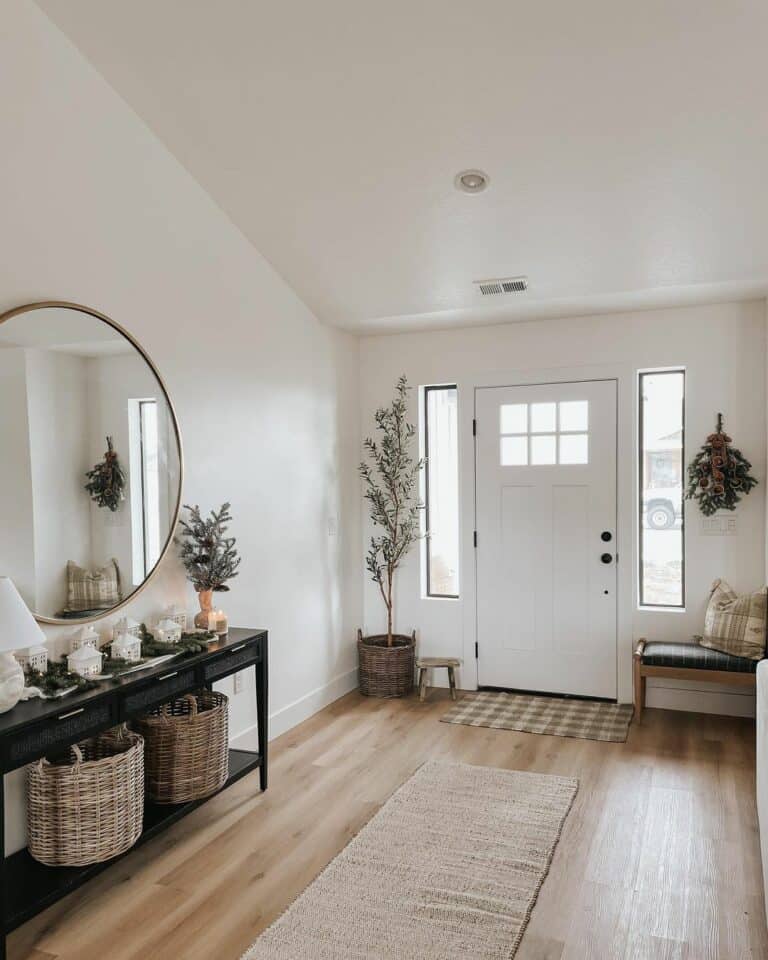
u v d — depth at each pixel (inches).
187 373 138.2
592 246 148.6
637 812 125.4
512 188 134.7
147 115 126.0
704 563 176.7
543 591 192.9
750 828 119.5
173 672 110.3
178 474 133.6
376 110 119.9
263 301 162.4
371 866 108.0
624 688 185.5
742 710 174.4
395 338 205.3
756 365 172.2
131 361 123.4
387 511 206.4
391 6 101.5
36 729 88.0
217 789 121.0
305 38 108.1
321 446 187.2
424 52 108.4
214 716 119.7
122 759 100.2
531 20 101.7
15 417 102.0
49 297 109.0
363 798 132.1
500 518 196.7
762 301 171.2
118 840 99.5
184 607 136.6
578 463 188.4
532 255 153.3
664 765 145.4
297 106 120.6
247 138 128.8
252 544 157.4
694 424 177.2
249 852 113.3
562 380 189.2
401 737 163.0
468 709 182.2
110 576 118.0
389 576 195.9
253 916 97.1
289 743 159.9
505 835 117.0
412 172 133.0
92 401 115.3
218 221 147.6
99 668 103.5
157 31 109.5
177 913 97.8
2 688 87.6
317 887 102.7
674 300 171.9
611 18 100.5
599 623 187.5
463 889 102.0
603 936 92.0
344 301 176.9
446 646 203.2
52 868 96.4
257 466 159.5
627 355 183.0
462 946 90.0
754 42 102.0
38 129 107.1
